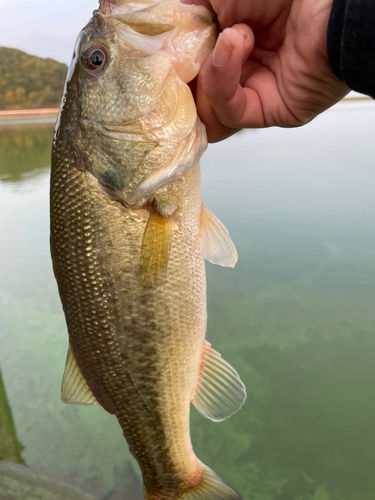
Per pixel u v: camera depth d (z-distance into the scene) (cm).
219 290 64
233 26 18
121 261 20
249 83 21
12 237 88
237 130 23
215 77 17
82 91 20
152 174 20
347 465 39
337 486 38
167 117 19
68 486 37
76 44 20
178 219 21
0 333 60
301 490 38
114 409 23
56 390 50
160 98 19
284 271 66
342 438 41
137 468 41
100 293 21
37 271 77
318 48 18
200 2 20
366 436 41
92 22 20
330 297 59
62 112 21
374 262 65
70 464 41
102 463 41
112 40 19
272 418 44
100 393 22
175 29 19
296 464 40
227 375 24
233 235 75
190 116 20
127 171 20
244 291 63
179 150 20
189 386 23
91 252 20
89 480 39
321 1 18
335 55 17
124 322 21
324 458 40
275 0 18
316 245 71
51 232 21
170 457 24
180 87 19
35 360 55
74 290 21
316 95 20
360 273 63
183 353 22
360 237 72
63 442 44
